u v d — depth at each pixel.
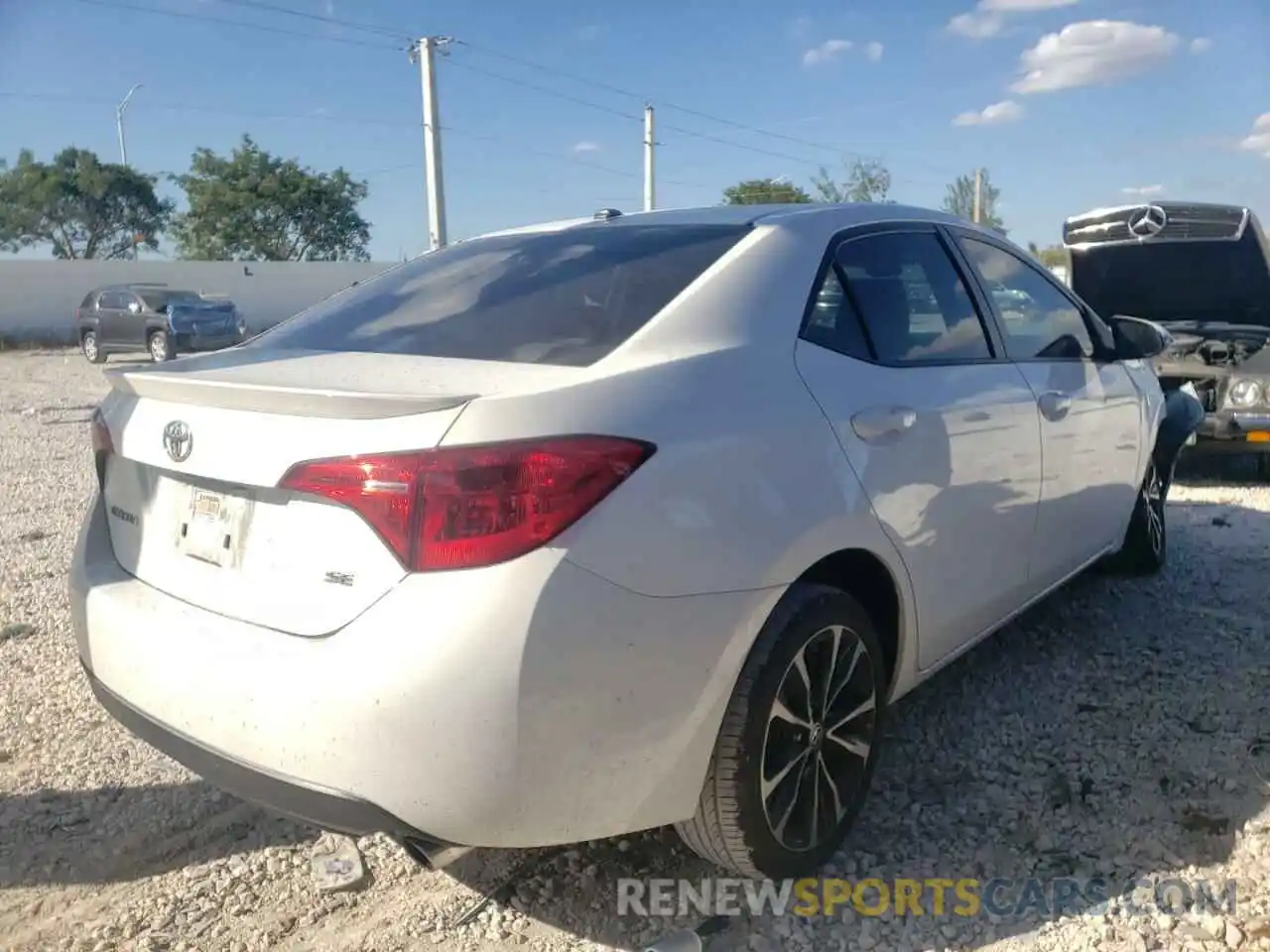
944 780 3.36
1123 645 4.39
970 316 3.55
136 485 2.82
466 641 2.11
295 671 2.23
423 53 27.84
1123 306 8.68
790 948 2.61
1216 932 2.59
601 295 2.88
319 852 3.10
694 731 2.43
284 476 2.30
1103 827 3.05
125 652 2.59
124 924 2.79
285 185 47.94
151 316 23.27
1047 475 3.71
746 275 2.88
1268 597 4.92
